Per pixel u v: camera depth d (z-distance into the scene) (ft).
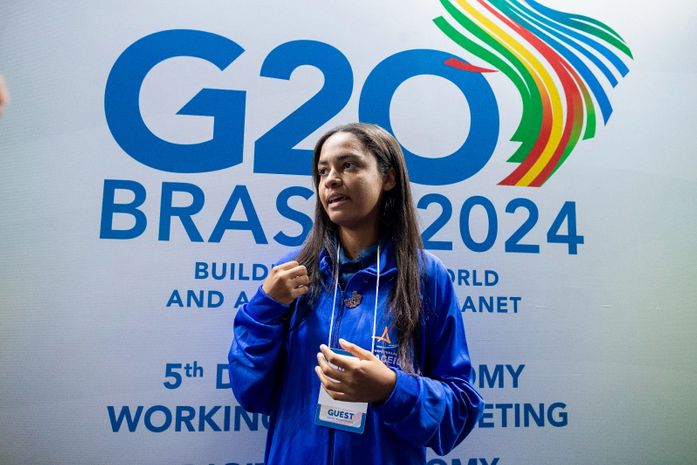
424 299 3.68
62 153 4.89
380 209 3.80
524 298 5.12
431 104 5.30
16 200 4.79
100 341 4.67
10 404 4.54
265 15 5.23
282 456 3.33
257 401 3.55
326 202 3.58
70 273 4.74
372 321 3.44
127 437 4.59
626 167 5.48
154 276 4.79
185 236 4.86
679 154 5.57
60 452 4.53
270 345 3.44
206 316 4.79
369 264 3.70
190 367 4.72
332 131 3.78
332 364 3.14
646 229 5.40
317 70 5.20
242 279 4.87
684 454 5.09
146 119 4.99
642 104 5.61
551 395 5.02
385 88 5.26
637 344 5.20
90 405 4.60
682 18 5.79
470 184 5.23
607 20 5.70
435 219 5.13
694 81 5.71
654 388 5.16
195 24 5.15
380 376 2.97
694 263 5.40
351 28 5.31
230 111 5.06
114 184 4.88
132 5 5.13
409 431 3.04
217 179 4.96
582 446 4.99
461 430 3.36
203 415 4.67
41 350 4.62
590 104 5.53
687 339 5.27
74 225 4.80
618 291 5.26
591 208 5.36
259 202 4.97
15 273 4.70
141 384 4.66
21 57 4.97
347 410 3.25
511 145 5.34
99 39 5.06
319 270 3.73
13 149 4.85
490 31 5.50
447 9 5.47
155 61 5.07
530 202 5.28
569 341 5.11
